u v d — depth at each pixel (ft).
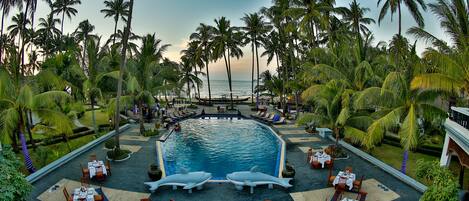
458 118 42.29
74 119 91.35
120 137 84.89
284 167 58.08
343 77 68.44
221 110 150.51
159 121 112.98
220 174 59.47
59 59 84.53
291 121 118.93
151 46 91.66
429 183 50.70
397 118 50.37
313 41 107.45
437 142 74.79
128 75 88.69
